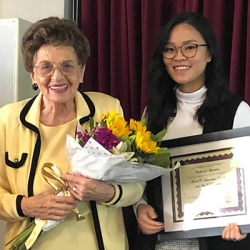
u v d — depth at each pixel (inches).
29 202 61.6
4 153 64.8
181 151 67.8
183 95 70.9
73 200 61.0
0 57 91.2
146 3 91.9
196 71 69.1
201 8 89.6
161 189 68.5
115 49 95.7
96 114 67.1
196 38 69.2
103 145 58.7
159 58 72.6
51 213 60.7
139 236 70.4
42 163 63.7
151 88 73.7
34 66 62.8
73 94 63.4
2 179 64.9
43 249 62.5
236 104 69.0
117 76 95.7
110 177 60.6
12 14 107.3
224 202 64.9
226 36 89.0
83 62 64.3
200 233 65.1
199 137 67.0
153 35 92.1
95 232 63.4
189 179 67.1
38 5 105.5
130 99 95.0
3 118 65.9
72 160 60.4
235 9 85.7
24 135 64.9
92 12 98.7
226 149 65.8
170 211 67.4
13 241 63.3
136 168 60.4
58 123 65.9
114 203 62.8
